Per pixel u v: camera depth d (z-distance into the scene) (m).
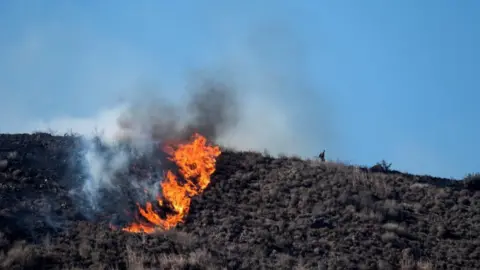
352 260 112.31
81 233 111.38
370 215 127.44
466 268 115.12
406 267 112.00
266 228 119.75
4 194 118.56
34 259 100.69
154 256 105.00
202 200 127.88
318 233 120.19
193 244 110.88
